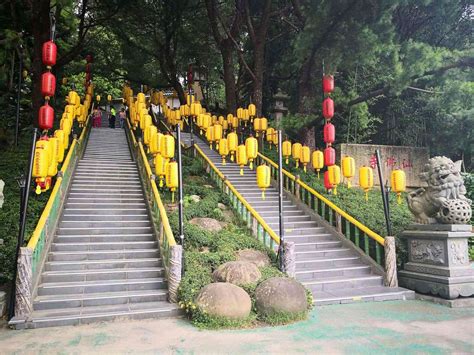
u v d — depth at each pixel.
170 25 23.00
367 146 17.16
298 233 12.34
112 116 26.91
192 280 7.76
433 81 13.80
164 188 14.62
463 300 8.28
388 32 12.49
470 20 19.03
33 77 16.30
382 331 6.49
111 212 12.06
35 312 7.11
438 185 9.44
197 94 33.66
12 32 12.90
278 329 6.56
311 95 16.70
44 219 8.68
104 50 25.22
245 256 9.59
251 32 20.48
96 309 7.32
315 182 15.80
